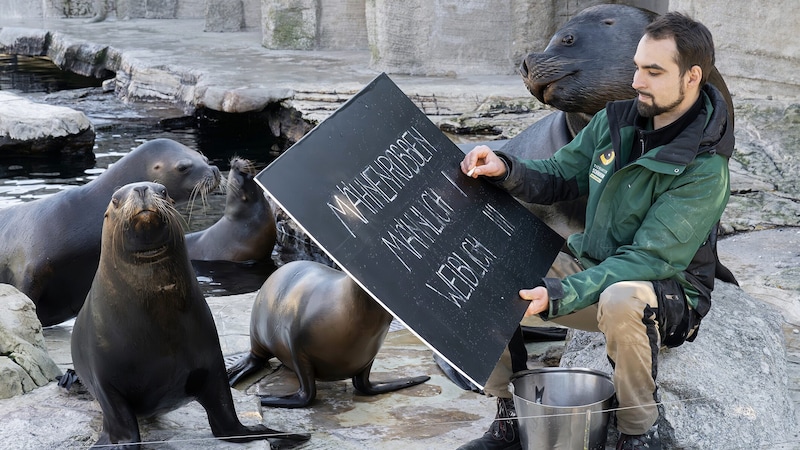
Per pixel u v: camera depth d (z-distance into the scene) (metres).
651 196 3.52
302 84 13.93
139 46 17.92
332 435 4.10
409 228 3.48
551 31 14.68
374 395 4.57
